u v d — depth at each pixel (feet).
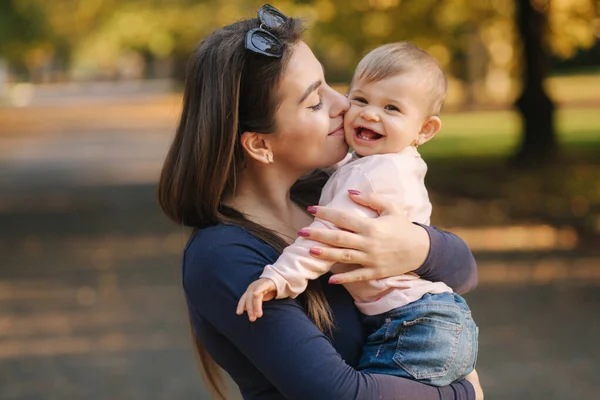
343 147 8.59
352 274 7.70
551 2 63.21
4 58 146.61
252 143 8.14
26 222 49.34
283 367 7.36
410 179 8.51
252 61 7.97
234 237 7.75
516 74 69.87
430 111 9.06
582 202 45.24
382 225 7.83
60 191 63.21
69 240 42.96
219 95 7.92
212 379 9.00
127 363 22.47
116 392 20.12
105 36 132.57
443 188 54.80
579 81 168.25
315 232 7.54
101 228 46.44
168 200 8.21
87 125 135.13
